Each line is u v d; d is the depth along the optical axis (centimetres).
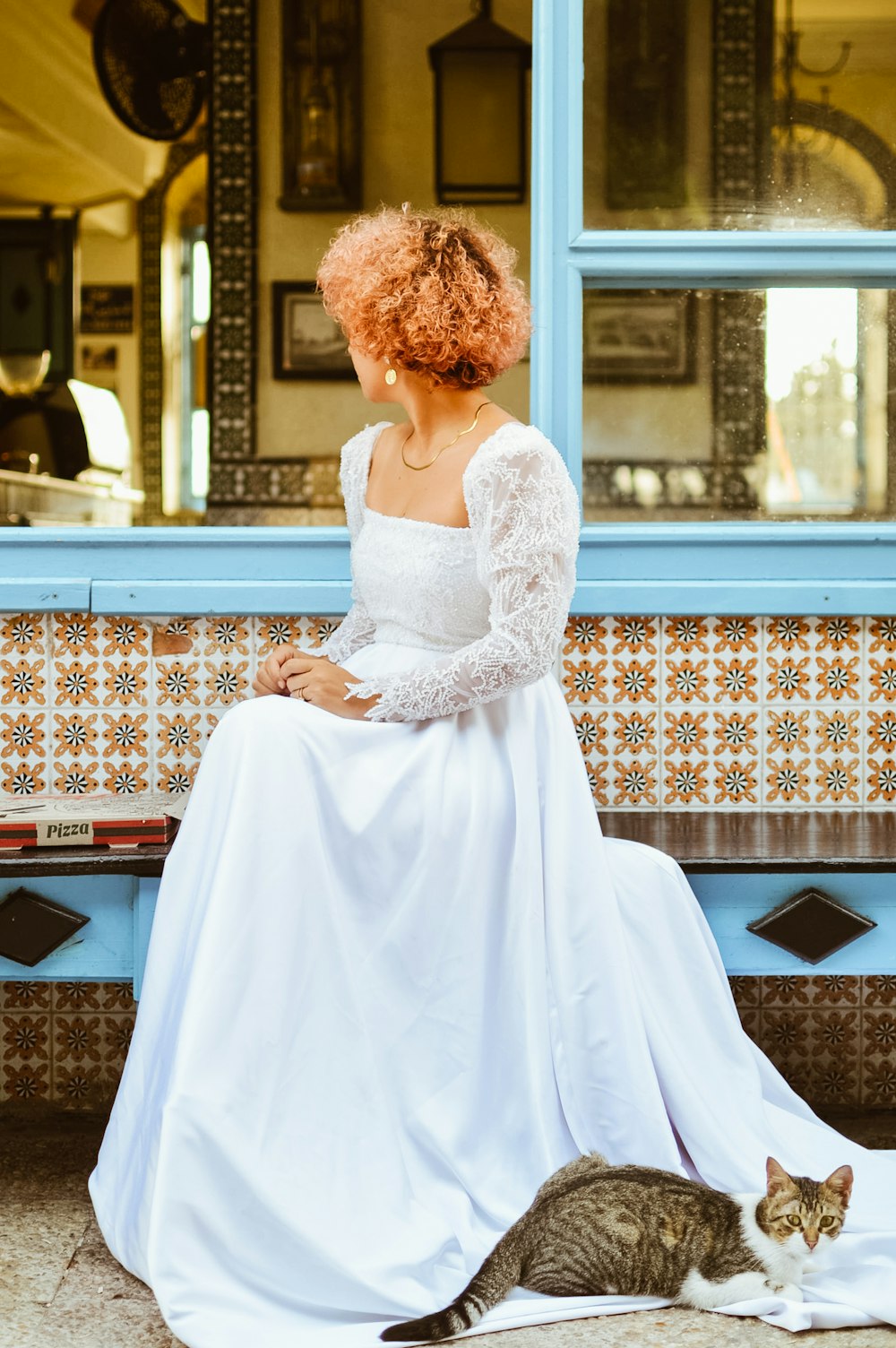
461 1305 166
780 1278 175
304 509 841
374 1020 191
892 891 213
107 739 267
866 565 267
